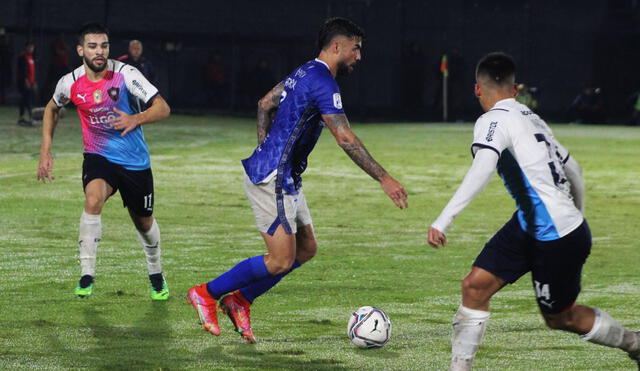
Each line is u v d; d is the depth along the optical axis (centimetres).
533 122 895
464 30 7231
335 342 1143
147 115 1281
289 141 1054
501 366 1033
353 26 1066
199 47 6544
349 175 3102
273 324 1241
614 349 1115
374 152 3975
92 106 1306
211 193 2628
